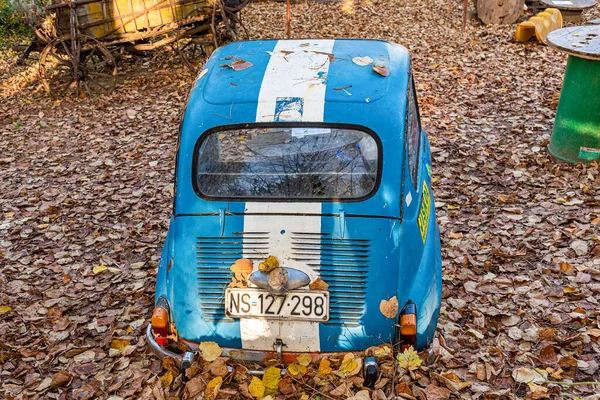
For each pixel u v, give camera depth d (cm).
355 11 1457
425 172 444
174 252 355
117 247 565
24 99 1032
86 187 696
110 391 374
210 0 1020
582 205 574
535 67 992
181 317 349
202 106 380
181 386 358
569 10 1252
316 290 334
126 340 420
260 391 328
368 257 336
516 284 466
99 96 1002
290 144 360
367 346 338
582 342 397
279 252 340
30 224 620
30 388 387
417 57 1098
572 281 465
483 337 409
